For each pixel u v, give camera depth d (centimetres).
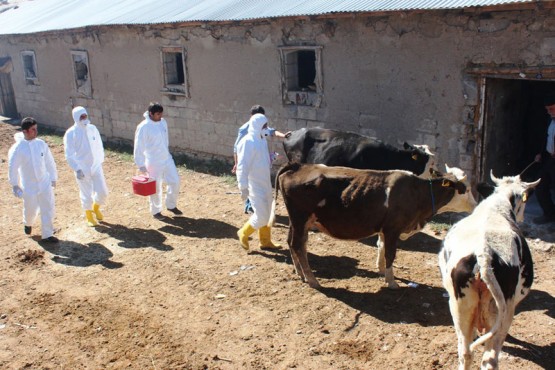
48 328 669
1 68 2034
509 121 1015
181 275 789
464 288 465
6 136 1870
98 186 991
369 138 886
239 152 832
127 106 1609
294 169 725
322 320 655
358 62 1045
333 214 691
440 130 965
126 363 593
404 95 996
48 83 1920
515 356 569
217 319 670
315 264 805
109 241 926
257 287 743
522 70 845
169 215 1041
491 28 866
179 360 594
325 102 1118
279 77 1187
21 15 2286
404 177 679
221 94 1330
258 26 1196
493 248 470
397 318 652
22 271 825
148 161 1001
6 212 1101
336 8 1026
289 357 589
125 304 717
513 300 475
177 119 1468
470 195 715
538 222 882
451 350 583
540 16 813
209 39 1314
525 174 1070
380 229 688
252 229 848
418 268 779
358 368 565
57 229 991
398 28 974
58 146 1709
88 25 1585
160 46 1444
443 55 930
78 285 775
